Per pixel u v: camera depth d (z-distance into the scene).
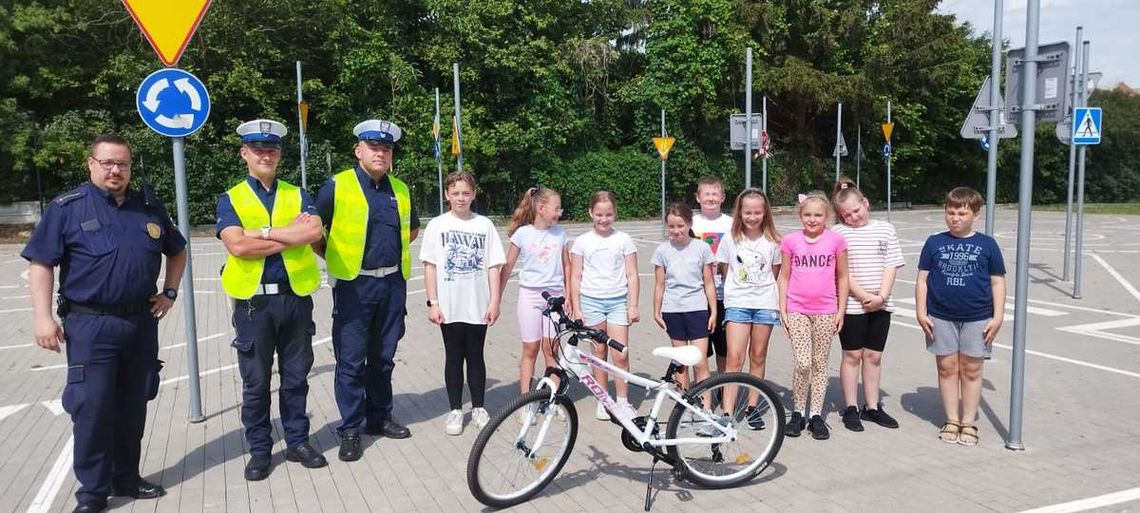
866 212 5.54
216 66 25.77
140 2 5.27
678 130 32.56
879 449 5.09
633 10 33.50
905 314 10.41
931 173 42.56
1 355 8.36
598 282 5.69
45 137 23.11
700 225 5.96
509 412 4.20
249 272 4.61
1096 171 46.41
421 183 28.12
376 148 5.08
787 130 37.62
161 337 9.24
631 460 4.97
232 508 4.29
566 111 30.22
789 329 5.38
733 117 11.02
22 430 5.77
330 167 26.12
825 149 39.03
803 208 5.30
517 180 30.33
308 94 27.25
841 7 34.94
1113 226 26.09
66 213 3.98
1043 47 5.29
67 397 4.06
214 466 4.92
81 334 4.02
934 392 6.48
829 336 5.32
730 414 4.54
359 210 5.05
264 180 4.77
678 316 5.50
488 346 8.50
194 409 5.80
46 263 3.96
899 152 37.75
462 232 5.45
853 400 5.58
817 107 35.34
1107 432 5.36
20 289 13.70
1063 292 12.02
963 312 5.05
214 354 8.27
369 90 28.27
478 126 28.75
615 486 4.55
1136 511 4.09
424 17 30.02
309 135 27.59
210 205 25.73
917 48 36.28
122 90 24.64
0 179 24.19
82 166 23.62
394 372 7.35
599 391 4.39
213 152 25.89
